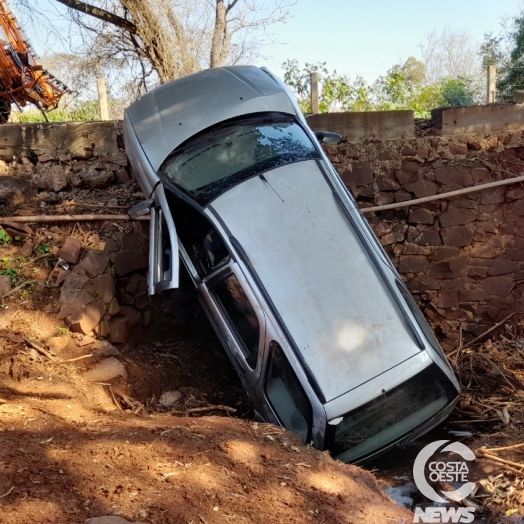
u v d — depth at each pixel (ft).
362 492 12.93
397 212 26.94
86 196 27.09
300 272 17.67
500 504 14.67
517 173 26.09
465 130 26.84
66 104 39.24
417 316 18.43
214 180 20.12
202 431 14.44
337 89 42.83
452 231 26.35
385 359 16.60
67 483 11.32
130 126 22.77
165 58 33.88
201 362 23.89
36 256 22.54
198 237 19.95
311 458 13.93
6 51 29.35
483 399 21.53
